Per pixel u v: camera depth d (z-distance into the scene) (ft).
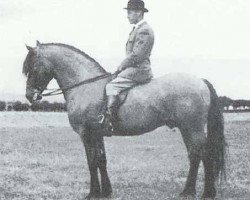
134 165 41.68
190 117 27.91
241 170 38.17
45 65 29.48
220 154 28.19
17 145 54.08
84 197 29.71
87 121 28.96
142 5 29.19
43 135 65.57
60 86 29.84
